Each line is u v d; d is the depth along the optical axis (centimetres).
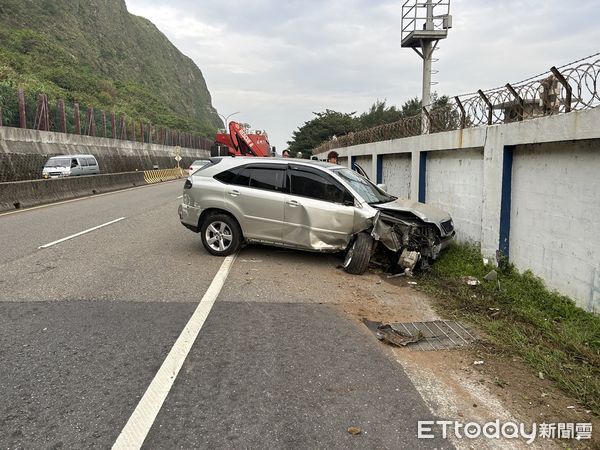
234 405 323
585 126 506
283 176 752
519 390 364
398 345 439
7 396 325
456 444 290
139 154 4353
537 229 636
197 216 784
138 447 274
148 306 519
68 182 1809
